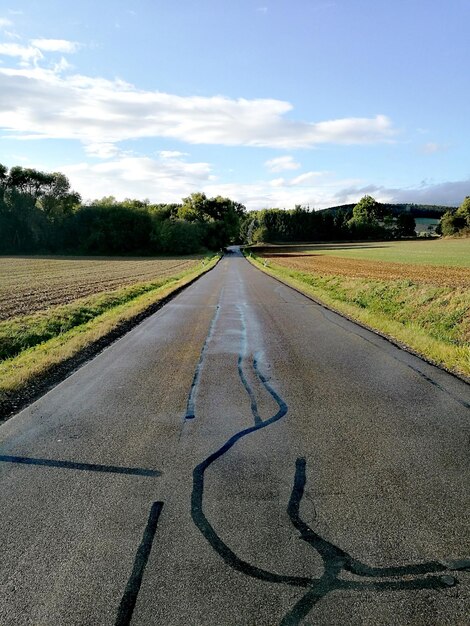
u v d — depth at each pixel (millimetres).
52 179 80000
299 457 4234
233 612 2434
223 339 9781
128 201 100062
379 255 55531
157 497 3574
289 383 6559
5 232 70500
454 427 4887
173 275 32062
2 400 5945
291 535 3078
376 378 6746
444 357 7699
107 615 2434
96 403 5809
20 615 2449
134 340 9836
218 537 3064
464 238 108250
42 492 3666
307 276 28484
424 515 3291
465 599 2514
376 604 2482
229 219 101125
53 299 18625
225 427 4980
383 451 4332
